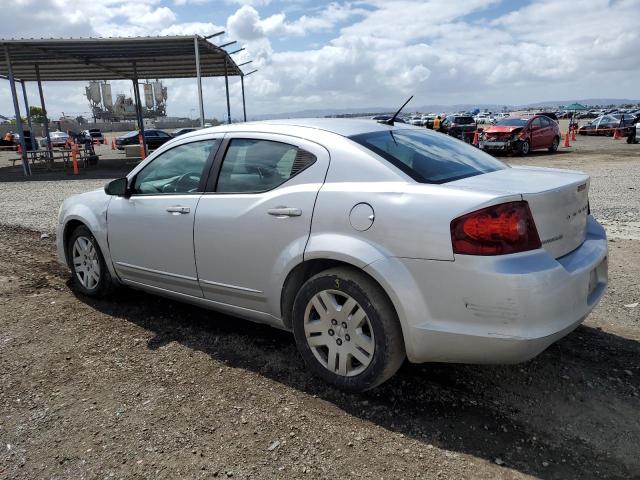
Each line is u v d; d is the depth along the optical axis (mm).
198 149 3973
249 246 3473
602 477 2469
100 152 33688
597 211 8766
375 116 4430
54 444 2766
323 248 3059
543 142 21984
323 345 3240
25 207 11094
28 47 18562
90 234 4762
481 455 2629
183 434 2820
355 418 2949
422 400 3117
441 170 3182
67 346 3916
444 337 2766
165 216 3979
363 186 3043
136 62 22141
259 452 2670
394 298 2834
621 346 3770
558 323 2693
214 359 3678
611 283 5082
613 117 33969
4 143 39062
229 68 23844
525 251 2668
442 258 2711
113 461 2623
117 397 3197
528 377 3361
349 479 2471
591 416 2939
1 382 3398
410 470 2525
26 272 5836
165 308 4668
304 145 3365
